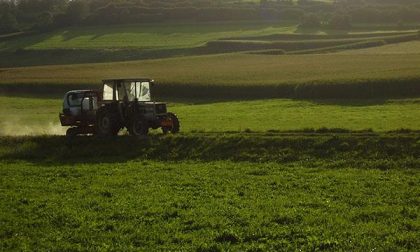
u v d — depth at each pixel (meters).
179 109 60.88
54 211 18.27
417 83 62.09
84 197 20.09
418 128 33.56
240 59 108.75
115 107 32.47
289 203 18.30
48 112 63.56
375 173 22.83
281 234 15.29
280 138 27.81
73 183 22.62
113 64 112.19
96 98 34.28
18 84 87.31
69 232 16.06
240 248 14.38
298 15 170.12
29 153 30.55
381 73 70.75
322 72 80.50
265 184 21.38
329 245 14.37
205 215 17.16
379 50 109.81
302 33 143.75
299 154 26.30
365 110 52.66
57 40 151.50
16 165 27.44
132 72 96.06
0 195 20.70
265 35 142.25
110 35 154.12
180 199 19.17
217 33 151.62
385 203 18.19
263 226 16.02
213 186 21.25
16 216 17.88
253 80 76.62
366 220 16.47
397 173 22.62
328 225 15.90
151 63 110.06
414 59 88.69
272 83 72.12
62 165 27.16
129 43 142.38
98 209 18.33
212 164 25.95
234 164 25.62
